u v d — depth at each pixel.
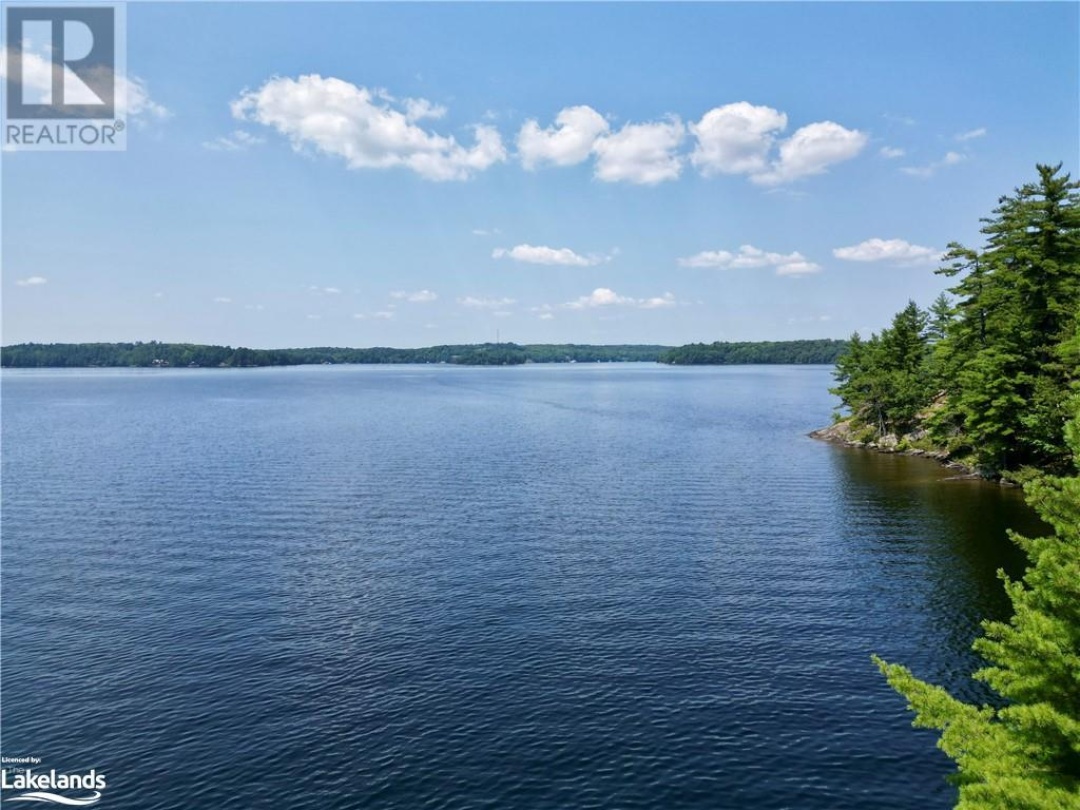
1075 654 13.10
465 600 32.75
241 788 19.53
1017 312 56.72
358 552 40.38
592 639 28.44
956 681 24.83
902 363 87.50
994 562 37.62
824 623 29.88
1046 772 12.76
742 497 55.69
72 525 46.62
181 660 26.86
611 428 109.50
